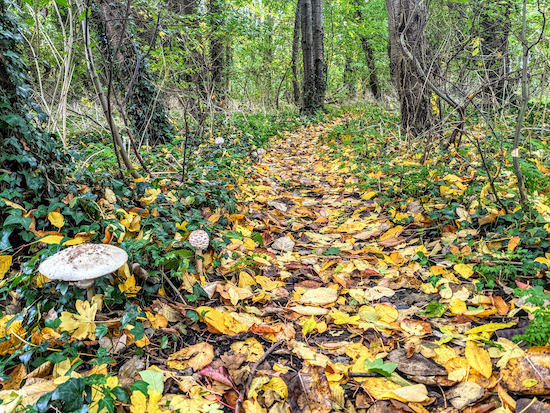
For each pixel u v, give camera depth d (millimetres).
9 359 1678
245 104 11617
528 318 1981
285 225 3883
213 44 9078
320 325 2172
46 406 1386
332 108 14578
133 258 2285
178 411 1526
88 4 2684
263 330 2072
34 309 1896
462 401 1529
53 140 2787
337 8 17125
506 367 1634
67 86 3168
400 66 5750
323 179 5789
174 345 1996
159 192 3227
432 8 4949
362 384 1675
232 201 3928
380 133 6301
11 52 2463
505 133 4371
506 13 4656
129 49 5871
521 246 2635
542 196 2934
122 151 3402
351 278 2729
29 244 2242
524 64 2623
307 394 1606
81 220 2480
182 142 6332
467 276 2445
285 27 17047
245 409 1556
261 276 2691
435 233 3139
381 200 4105
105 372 1705
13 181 2357
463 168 4344
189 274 2432
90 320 1879
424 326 2020
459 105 3973
